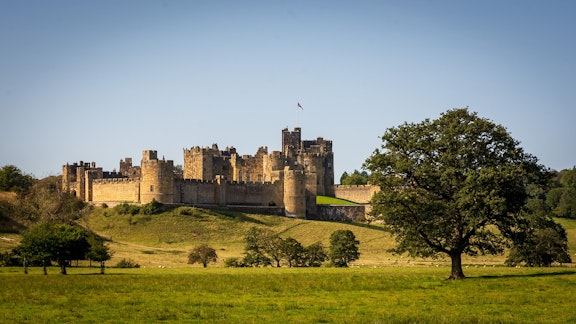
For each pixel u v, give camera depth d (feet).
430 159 278.05
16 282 265.13
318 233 577.84
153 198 621.31
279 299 220.84
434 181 273.54
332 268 362.53
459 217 270.46
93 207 630.33
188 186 655.35
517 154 271.90
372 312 196.34
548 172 274.57
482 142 271.28
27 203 525.34
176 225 577.84
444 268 351.25
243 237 561.43
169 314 191.83
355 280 266.36
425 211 270.26
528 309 199.72
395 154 281.13
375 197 277.23
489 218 266.57
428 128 279.28
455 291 236.43
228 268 369.50
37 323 179.93
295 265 406.41
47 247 317.01
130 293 236.02
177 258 453.17
